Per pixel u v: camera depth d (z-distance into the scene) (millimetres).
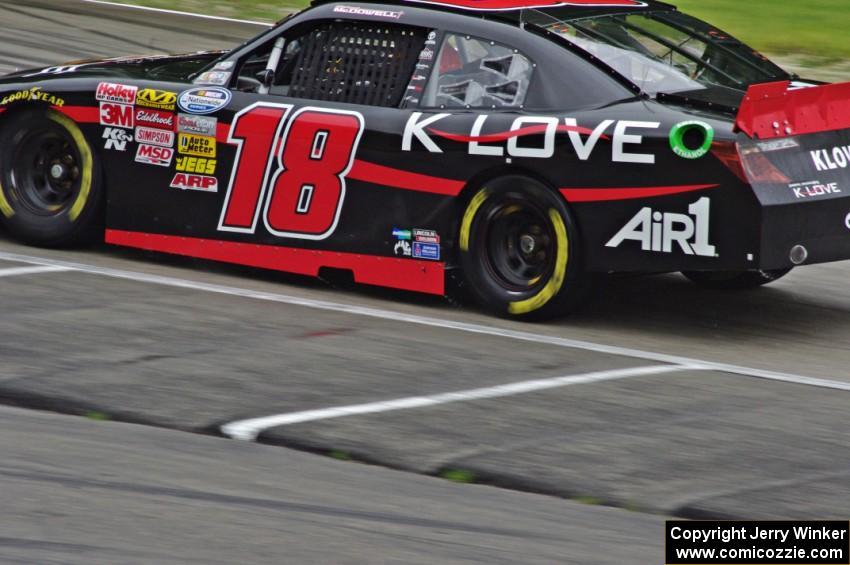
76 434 18438
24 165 29531
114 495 16234
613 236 23969
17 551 14445
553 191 24375
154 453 17812
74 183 29156
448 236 25531
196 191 27719
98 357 21797
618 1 27703
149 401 19812
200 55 32000
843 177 23891
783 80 26625
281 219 26953
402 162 25625
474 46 25656
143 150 28109
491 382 21328
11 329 23109
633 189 23594
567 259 24422
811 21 64312
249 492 16531
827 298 28406
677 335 25109
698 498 16719
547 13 26047
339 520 15719
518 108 24969
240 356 22203
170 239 28141
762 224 22750
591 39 25344
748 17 65000
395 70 26250
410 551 14875
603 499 16703
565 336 24531
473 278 25578
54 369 21078
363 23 26672
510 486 17125
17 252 29000
